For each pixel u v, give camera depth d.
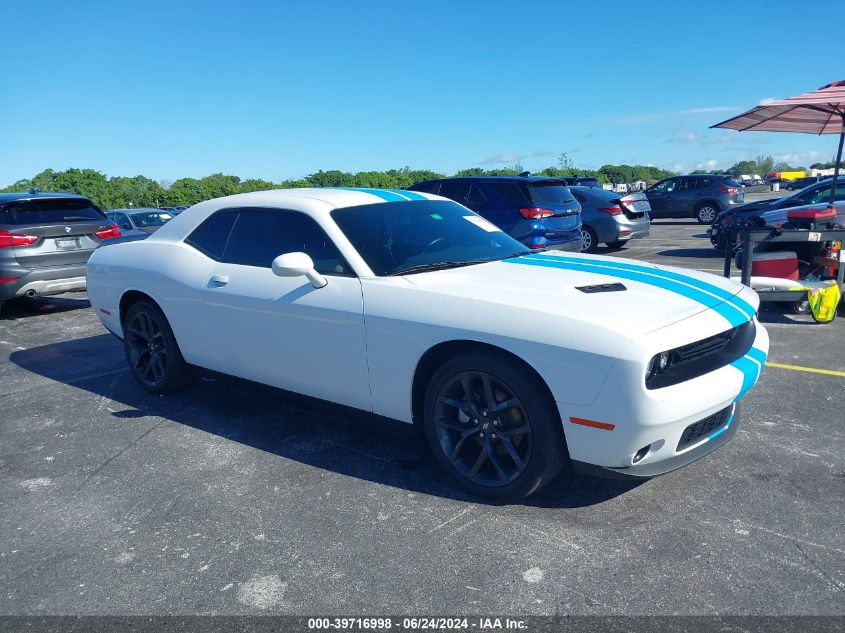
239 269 3.98
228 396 4.80
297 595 2.46
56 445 4.05
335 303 3.40
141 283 4.59
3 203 8.07
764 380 4.68
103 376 5.54
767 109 6.29
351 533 2.87
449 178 9.70
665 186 19.69
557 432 2.82
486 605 2.36
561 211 9.25
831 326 6.23
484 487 3.06
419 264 3.53
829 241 6.40
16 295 8.04
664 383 2.64
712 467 3.35
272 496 3.24
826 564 2.50
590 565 2.56
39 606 2.47
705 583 2.42
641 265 3.62
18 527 3.08
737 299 3.19
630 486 3.18
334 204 3.82
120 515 3.14
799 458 3.41
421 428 3.36
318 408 3.77
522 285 3.12
